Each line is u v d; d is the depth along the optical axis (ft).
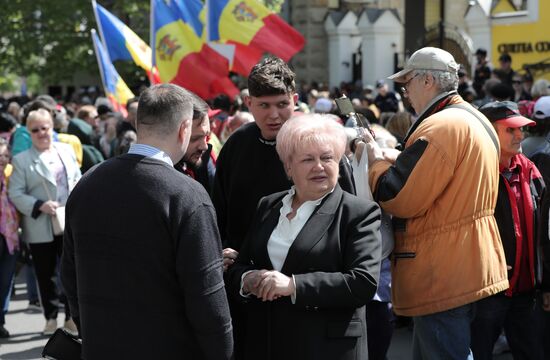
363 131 13.08
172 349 9.71
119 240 9.60
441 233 12.28
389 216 12.84
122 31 29.76
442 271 12.27
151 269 9.57
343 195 11.21
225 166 13.01
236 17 27.35
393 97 47.83
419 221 12.45
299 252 10.81
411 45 51.24
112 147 30.76
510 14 48.67
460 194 12.22
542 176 16.97
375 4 74.69
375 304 14.56
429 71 12.77
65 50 65.46
